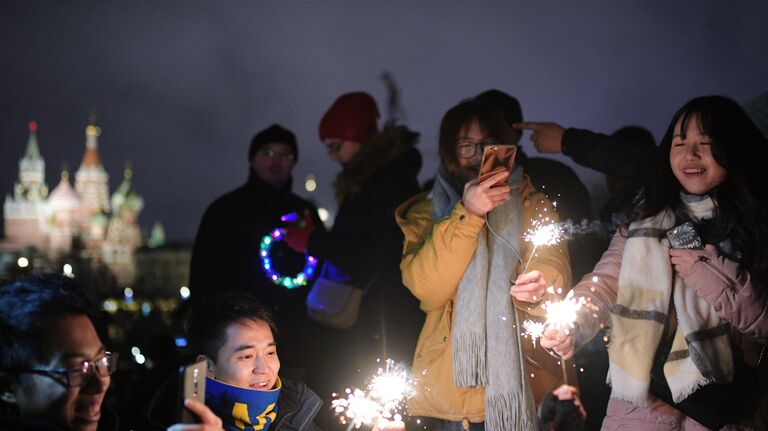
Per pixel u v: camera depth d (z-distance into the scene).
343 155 5.68
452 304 3.91
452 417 3.83
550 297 3.69
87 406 2.67
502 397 3.64
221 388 3.45
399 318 4.80
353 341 5.05
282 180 6.23
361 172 5.10
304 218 5.20
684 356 3.41
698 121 3.49
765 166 3.48
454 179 4.11
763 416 3.44
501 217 3.85
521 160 4.24
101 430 3.05
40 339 2.60
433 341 3.92
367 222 4.94
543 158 4.82
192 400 2.55
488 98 5.00
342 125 5.63
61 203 138.75
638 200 3.71
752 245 3.39
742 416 3.38
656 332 3.44
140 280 127.12
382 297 4.86
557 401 2.72
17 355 2.61
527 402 3.65
